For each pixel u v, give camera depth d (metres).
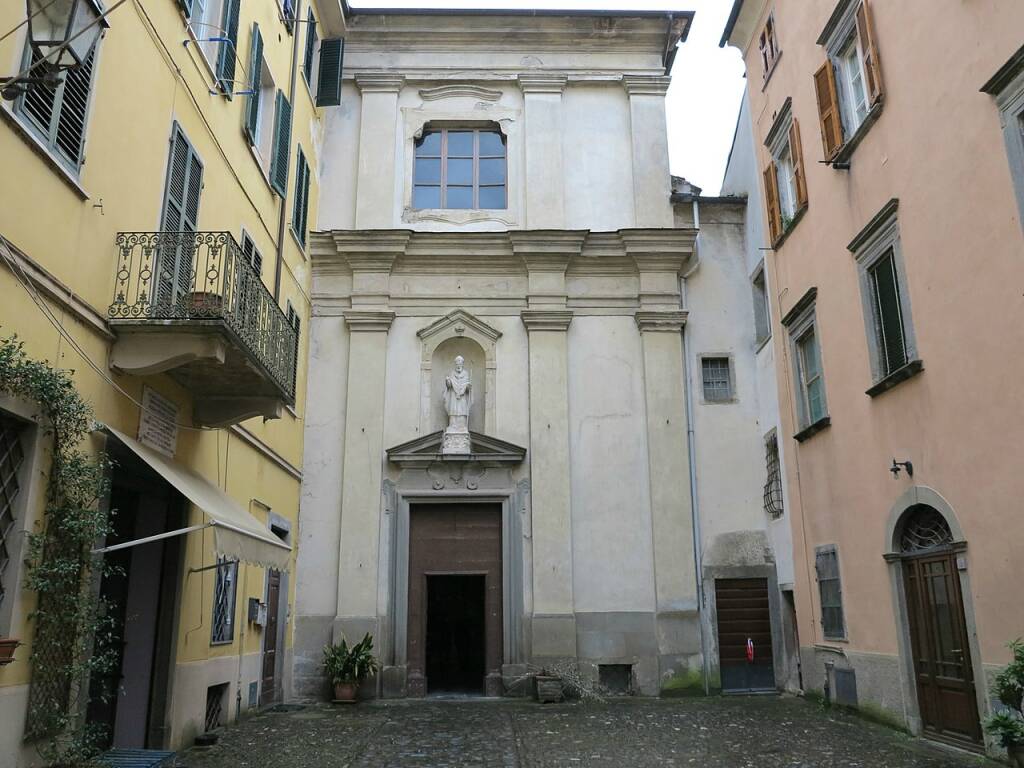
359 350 15.75
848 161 11.33
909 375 9.72
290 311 14.41
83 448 7.23
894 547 10.25
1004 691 7.21
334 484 15.22
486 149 17.33
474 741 10.05
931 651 9.58
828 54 11.91
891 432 10.27
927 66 9.31
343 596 14.55
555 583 14.66
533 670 14.33
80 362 7.21
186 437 9.55
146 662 9.19
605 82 17.38
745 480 15.38
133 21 8.10
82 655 7.09
